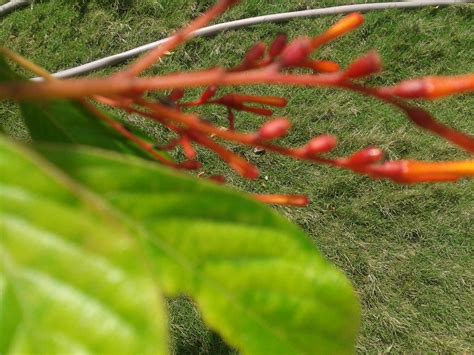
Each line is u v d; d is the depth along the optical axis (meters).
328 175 0.59
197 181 0.11
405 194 0.59
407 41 0.67
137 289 0.10
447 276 0.57
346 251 0.57
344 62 0.66
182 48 0.64
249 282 0.12
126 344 0.10
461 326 0.55
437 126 0.11
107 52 0.64
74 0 0.65
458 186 0.60
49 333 0.10
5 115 0.59
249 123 0.61
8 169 0.09
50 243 0.10
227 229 0.12
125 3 0.66
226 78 0.10
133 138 0.17
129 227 0.11
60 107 0.16
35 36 0.64
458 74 0.66
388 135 0.62
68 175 0.10
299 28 0.67
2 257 0.10
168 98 0.16
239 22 0.66
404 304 0.55
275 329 0.13
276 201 0.15
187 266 0.12
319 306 0.13
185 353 0.51
